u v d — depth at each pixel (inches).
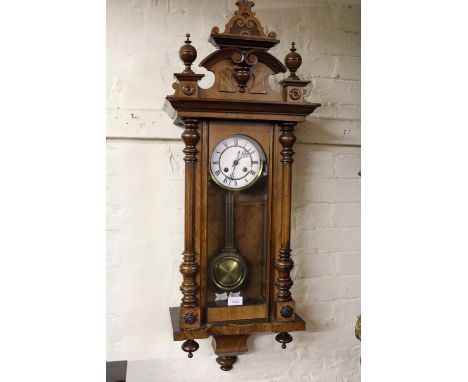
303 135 43.1
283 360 44.2
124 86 38.8
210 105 32.3
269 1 42.3
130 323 40.1
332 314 45.5
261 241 36.3
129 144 39.3
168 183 40.2
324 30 43.7
